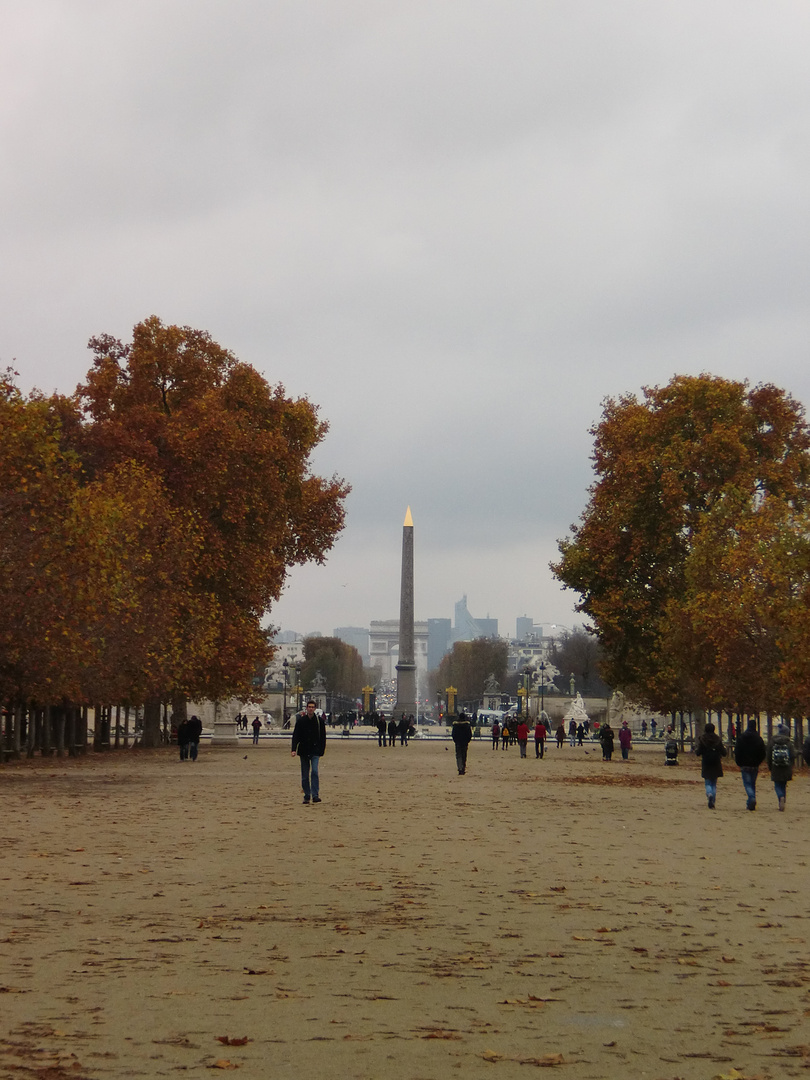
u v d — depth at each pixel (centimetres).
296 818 3522
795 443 9012
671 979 1484
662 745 13362
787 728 4169
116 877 2266
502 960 1582
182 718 10050
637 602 8888
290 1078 1072
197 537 8006
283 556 9812
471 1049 1174
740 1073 1101
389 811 3822
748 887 2262
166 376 9062
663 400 9112
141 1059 1122
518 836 3105
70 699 7194
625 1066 1122
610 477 9194
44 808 3772
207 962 1547
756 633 7581
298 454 9531
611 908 1997
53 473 5975
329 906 1964
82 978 1453
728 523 8056
